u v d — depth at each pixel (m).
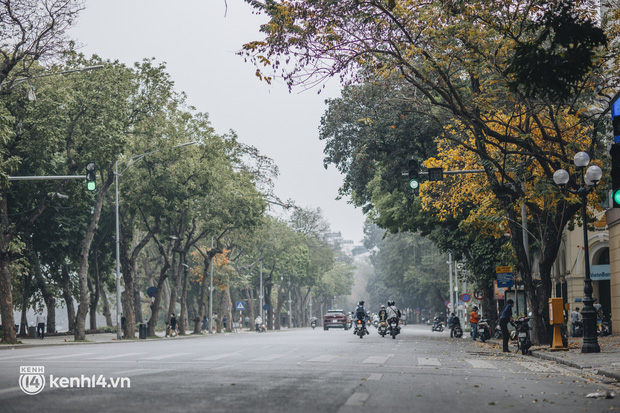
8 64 31.19
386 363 17.44
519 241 27.56
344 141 37.44
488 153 25.84
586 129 25.72
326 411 8.29
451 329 43.12
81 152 37.25
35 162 36.12
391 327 39.00
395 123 34.19
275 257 84.25
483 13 19.88
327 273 125.12
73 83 36.53
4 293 34.69
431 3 19.84
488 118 24.05
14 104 34.66
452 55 21.11
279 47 18.91
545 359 20.78
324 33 19.12
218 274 71.50
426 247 87.56
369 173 37.97
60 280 54.97
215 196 52.84
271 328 94.50
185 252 55.34
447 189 30.78
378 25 19.66
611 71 22.19
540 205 27.66
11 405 8.63
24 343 35.19
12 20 30.28
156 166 44.59
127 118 40.62
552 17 12.23
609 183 25.12
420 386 11.69
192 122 46.88
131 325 46.09
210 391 10.31
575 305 39.59
